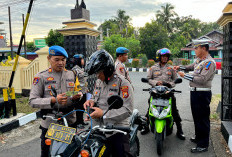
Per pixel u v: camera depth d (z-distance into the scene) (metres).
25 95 8.25
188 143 4.17
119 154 2.28
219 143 4.06
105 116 2.26
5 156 3.76
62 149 1.81
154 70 4.66
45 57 7.51
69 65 7.24
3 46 42.78
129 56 29.77
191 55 33.44
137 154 3.11
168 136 4.53
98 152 2.08
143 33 33.09
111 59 2.23
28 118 5.46
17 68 8.23
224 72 4.83
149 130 4.83
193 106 3.82
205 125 3.76
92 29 7.11
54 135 1.94
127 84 2.29
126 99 2.25
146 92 9.41
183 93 8.96
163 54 4.49
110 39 26.88
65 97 2.51
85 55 6.95
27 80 8.19
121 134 2.38
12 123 4.99
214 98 7.71
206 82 3.70
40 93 2.74
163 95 3.87
